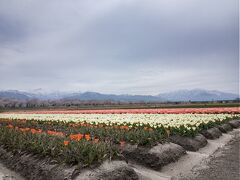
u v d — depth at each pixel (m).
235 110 29.20
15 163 10.80
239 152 13.61
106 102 139.38
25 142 11.28
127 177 8.75
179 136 14.88
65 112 37.19
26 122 22.78
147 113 30.03
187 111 29.16
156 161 10.92
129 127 15.80
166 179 9.65
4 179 9.55
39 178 8.98
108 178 8.21
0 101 149.75
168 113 29.27
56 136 11.96
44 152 9.76
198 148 14.52
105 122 19.91
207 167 10.94
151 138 11.98
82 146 9.30
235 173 9.88
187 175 10.06
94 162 8.70
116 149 9.73
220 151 14.15
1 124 22.52
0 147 12.84
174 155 11.91
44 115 32.25
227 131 21.31
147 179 9.35
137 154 11.55
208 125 18.62
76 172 8.20
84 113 33.81
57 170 8.64
